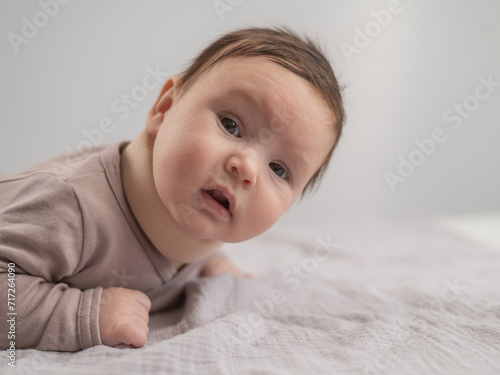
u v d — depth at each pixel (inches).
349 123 93.9
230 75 31.6
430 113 97.2
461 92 97.5
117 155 35.1
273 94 31.0
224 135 31.1
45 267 30.3
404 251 58.3
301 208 94.7
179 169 30.8
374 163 96.5
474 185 101.0
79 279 32.9
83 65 79.7
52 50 78.2
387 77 93.8
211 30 83.3
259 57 32.3
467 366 25.2
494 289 41.7
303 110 32.0
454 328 31.5
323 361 26.3
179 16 82.1
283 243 65.7
